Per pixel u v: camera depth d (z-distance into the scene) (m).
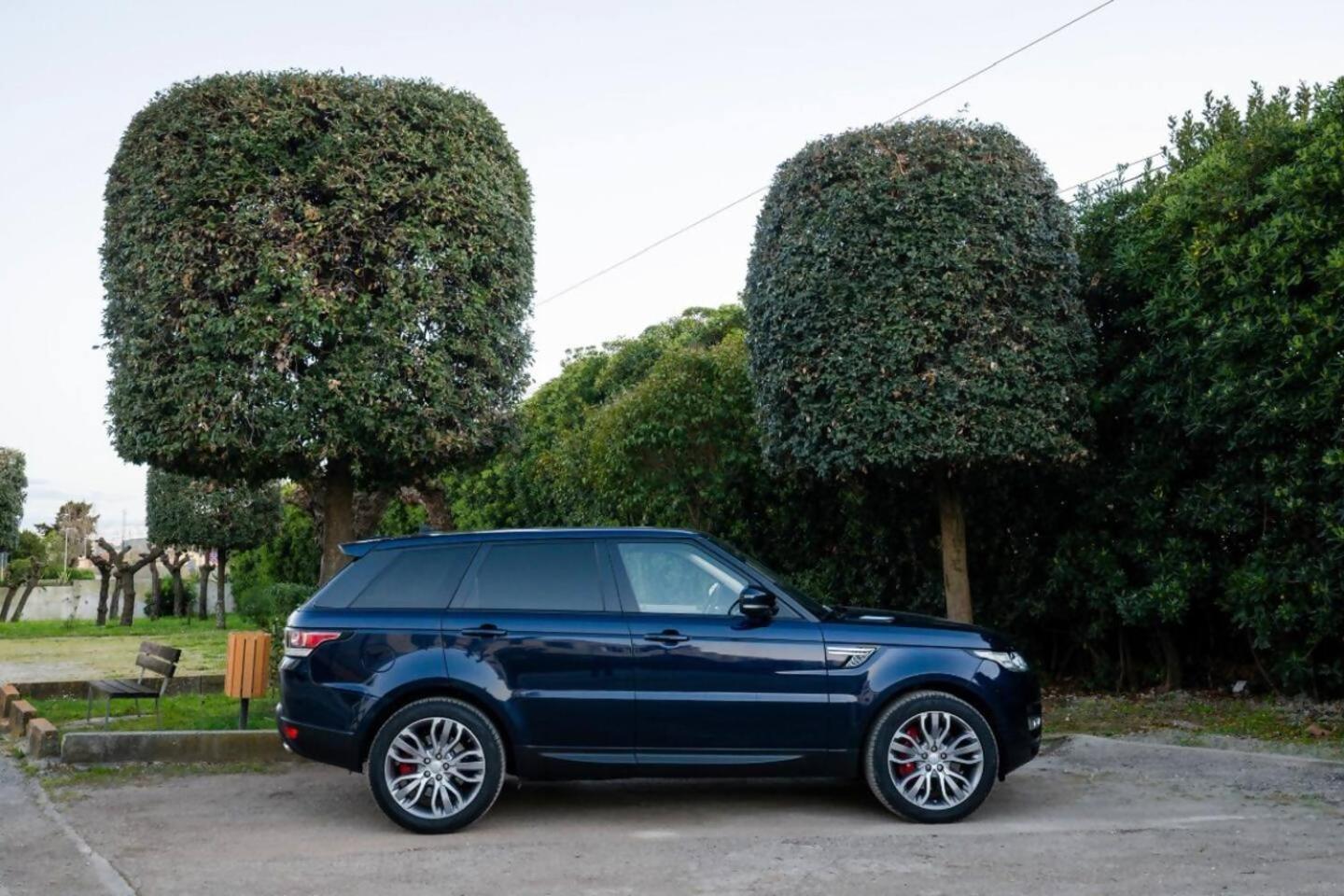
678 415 13.64
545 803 7.63
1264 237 9.36
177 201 10.17
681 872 5.83
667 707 6.84
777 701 6.86
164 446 10.24
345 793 7.93
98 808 7.47
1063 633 13.05
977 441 10.27
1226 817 6.90
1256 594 10.12
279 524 32.91
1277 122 10.12
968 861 5.97
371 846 6.47
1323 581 9.63
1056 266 10.82
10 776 8.63
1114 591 11.47
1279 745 8.90
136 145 10.57
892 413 10.29
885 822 6.93
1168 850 6.11
